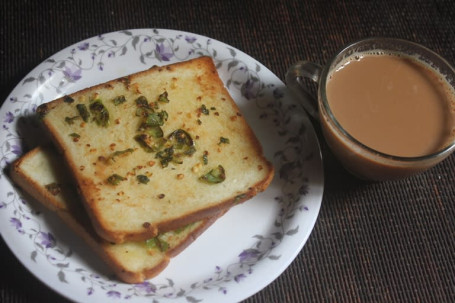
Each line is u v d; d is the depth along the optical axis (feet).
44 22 1.85
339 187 1.70
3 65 1.77
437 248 1.65
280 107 1.74
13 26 1.84
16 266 1.52
